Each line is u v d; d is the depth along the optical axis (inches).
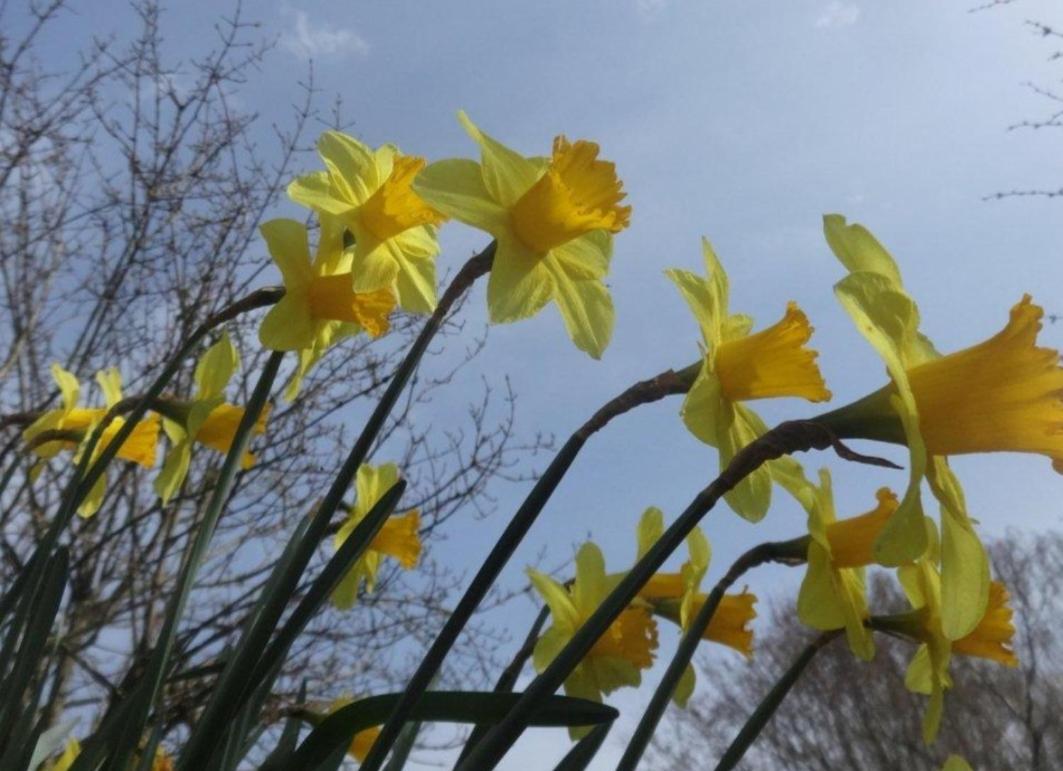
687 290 10.5
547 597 15.6
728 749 10.4
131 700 10.7
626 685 15.5
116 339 50.9
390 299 13.9
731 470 7.5
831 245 9.2
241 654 8.9
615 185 12.0
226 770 11.2
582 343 11.7
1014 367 8.4
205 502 45.7
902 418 7.8
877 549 7.4
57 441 18.4
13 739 11.4
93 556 44.6
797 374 10.2
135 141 51.3
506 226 11.8
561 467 8.6
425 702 8.6
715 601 10.8
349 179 14.5
